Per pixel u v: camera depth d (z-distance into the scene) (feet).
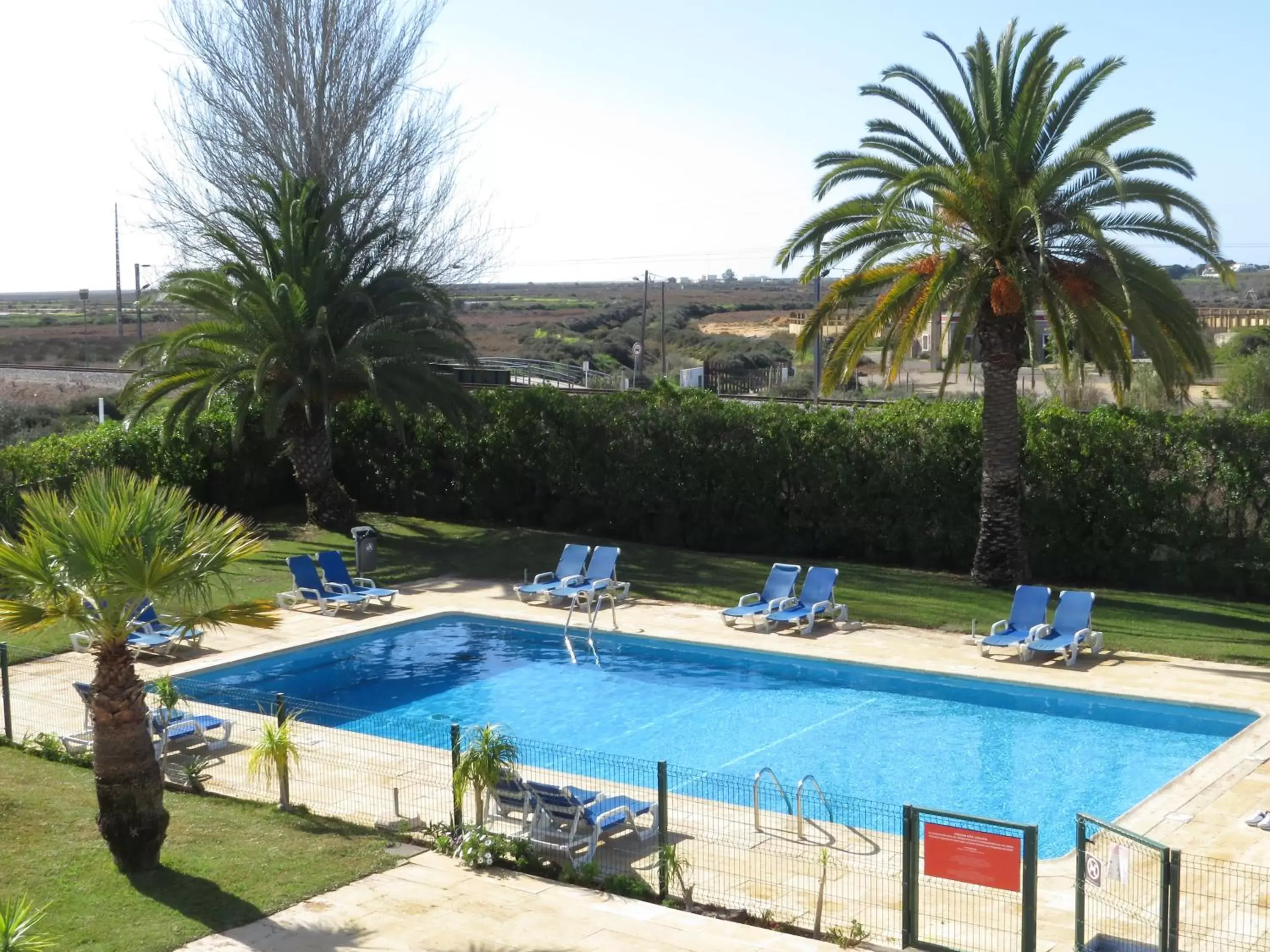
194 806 38.29
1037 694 52.49
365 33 104.17
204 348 84.38
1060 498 73.41
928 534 77.71
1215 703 48.75
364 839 35.55
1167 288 63.31
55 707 49.98
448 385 87.45
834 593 68.69
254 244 103.91
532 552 84.84
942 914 30.32
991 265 65.26
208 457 93.45
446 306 92.27
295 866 33.24
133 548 30.12
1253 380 127.03
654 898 31.73
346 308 87.92
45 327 379.55
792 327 337.52
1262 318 193.77
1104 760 45.37
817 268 68.39
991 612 65.10
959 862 27.68
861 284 68.28
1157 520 71.00
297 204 87.66
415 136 109.19
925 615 65.16
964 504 76.02
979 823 27.50
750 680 57.57
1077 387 111.24
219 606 67.31
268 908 30.50
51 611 30.48
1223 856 34.04
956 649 59.00
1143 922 28.60
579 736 49.34
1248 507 68.18
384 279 90.63
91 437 86.48
